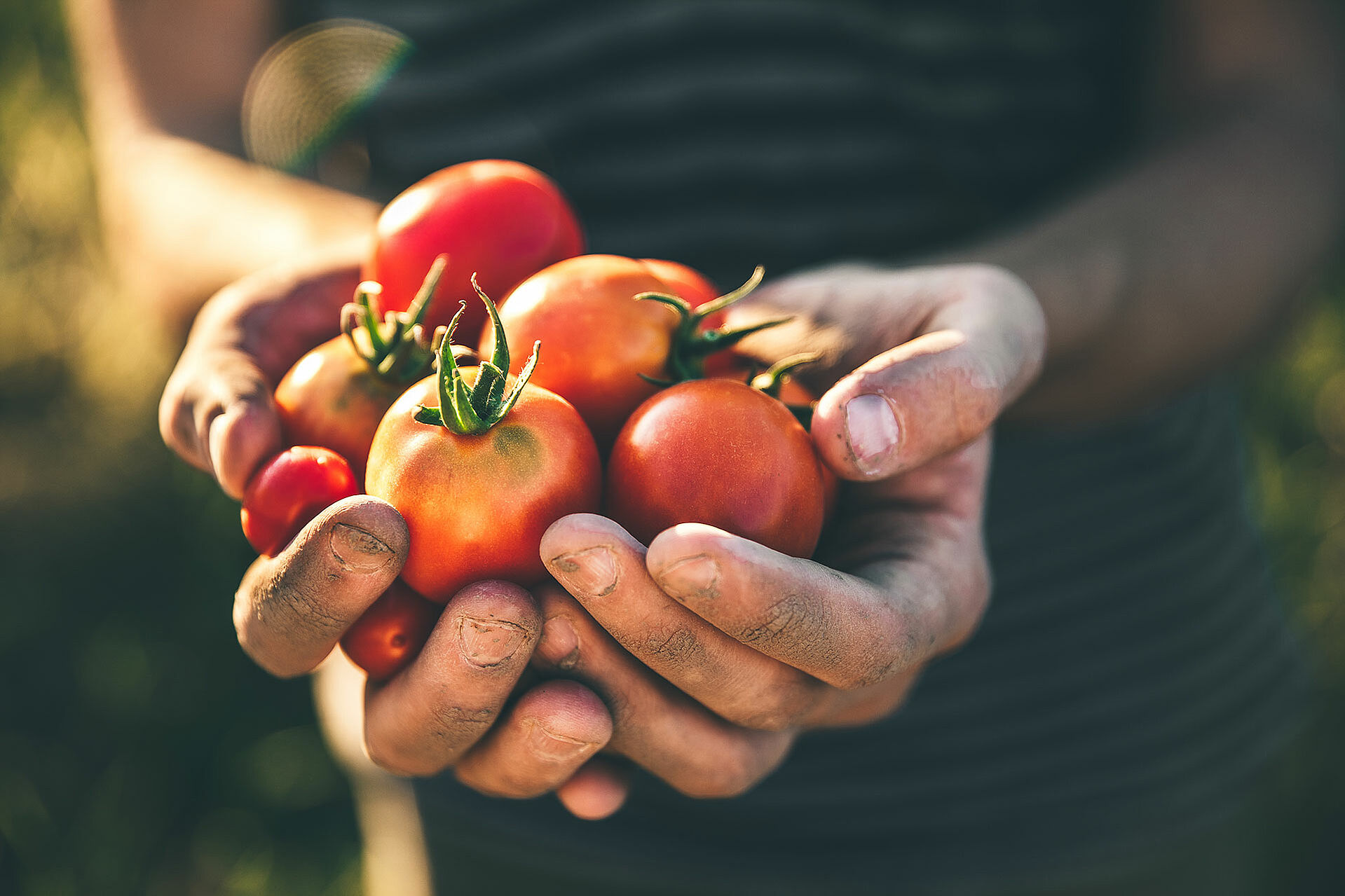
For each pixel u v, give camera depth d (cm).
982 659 62
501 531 45
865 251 64
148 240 64
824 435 47
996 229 63
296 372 50
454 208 52
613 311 49
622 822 64
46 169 128
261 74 70
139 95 70
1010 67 62
